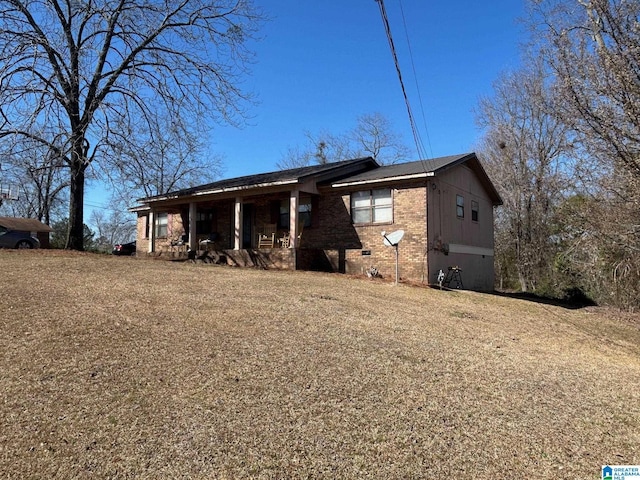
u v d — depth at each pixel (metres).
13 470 3.16
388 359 5.96
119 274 10.52
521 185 24.84
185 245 20.75
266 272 13.60
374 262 15.59
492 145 27.00
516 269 26.69
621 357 8.37
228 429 3.87
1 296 7.30
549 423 4.59
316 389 4.79
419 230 14.78
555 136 23.36
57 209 42.59
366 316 8.41
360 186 15.93
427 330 7.94
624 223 11.66
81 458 3.35
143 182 17.20
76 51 15.46
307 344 6.21
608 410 5.12
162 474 3.23
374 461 3.60
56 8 15.23
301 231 17.19
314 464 3.49
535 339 8.77
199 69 16.75
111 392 4.33
